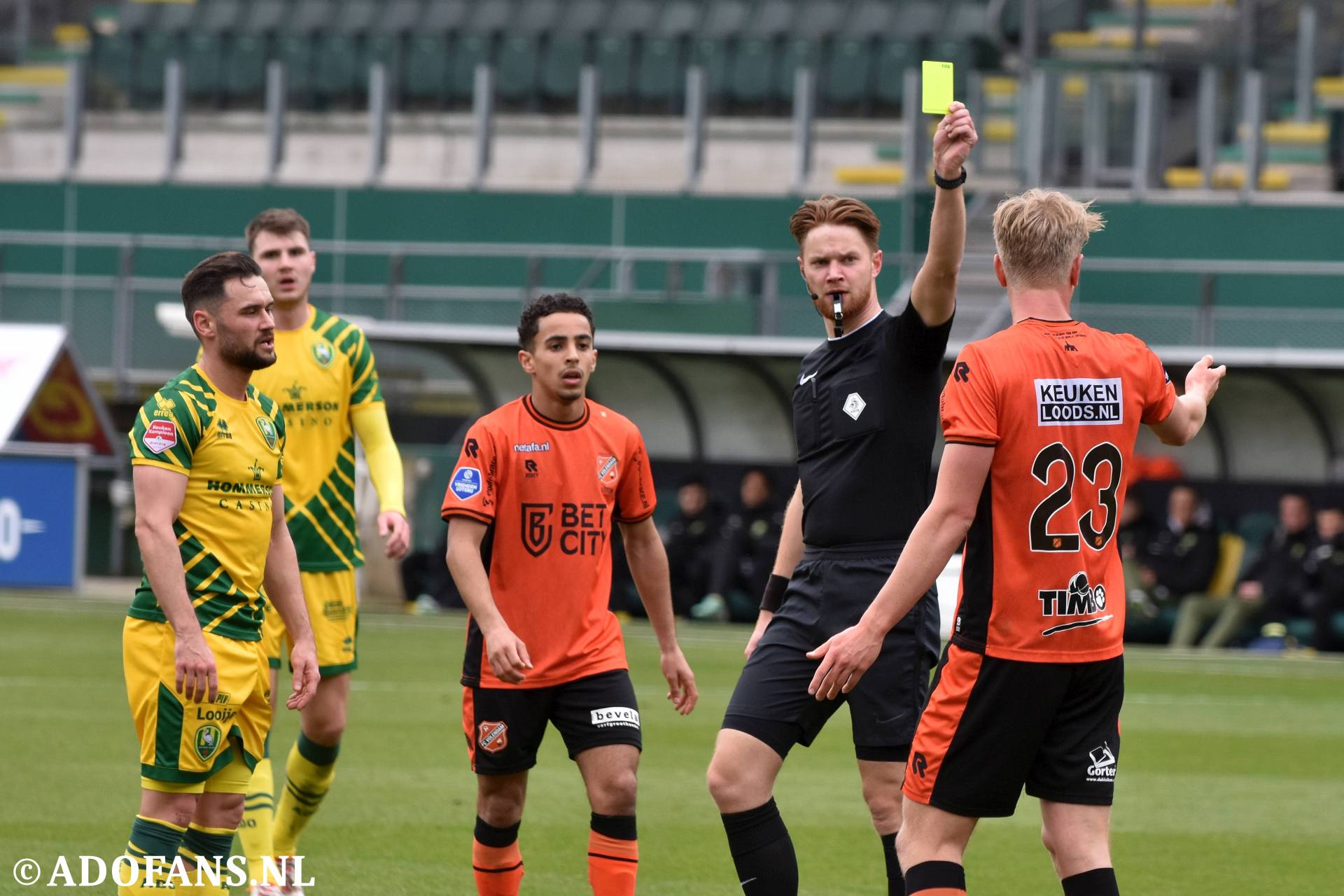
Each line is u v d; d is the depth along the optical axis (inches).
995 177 2938.0
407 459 2571.4
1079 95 2935.5
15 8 4082.2
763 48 3698.3
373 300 2839.6
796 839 968.9
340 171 3654.0
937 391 693.3
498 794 709.9
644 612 2399.1
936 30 3740.2
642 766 1227.2
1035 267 569.9
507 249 2918.3
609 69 3735.2
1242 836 999.0
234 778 645.9
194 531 621.6
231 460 626.2
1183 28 3189.0
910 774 573.0
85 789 1053.8
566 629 693.9
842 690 568.7
